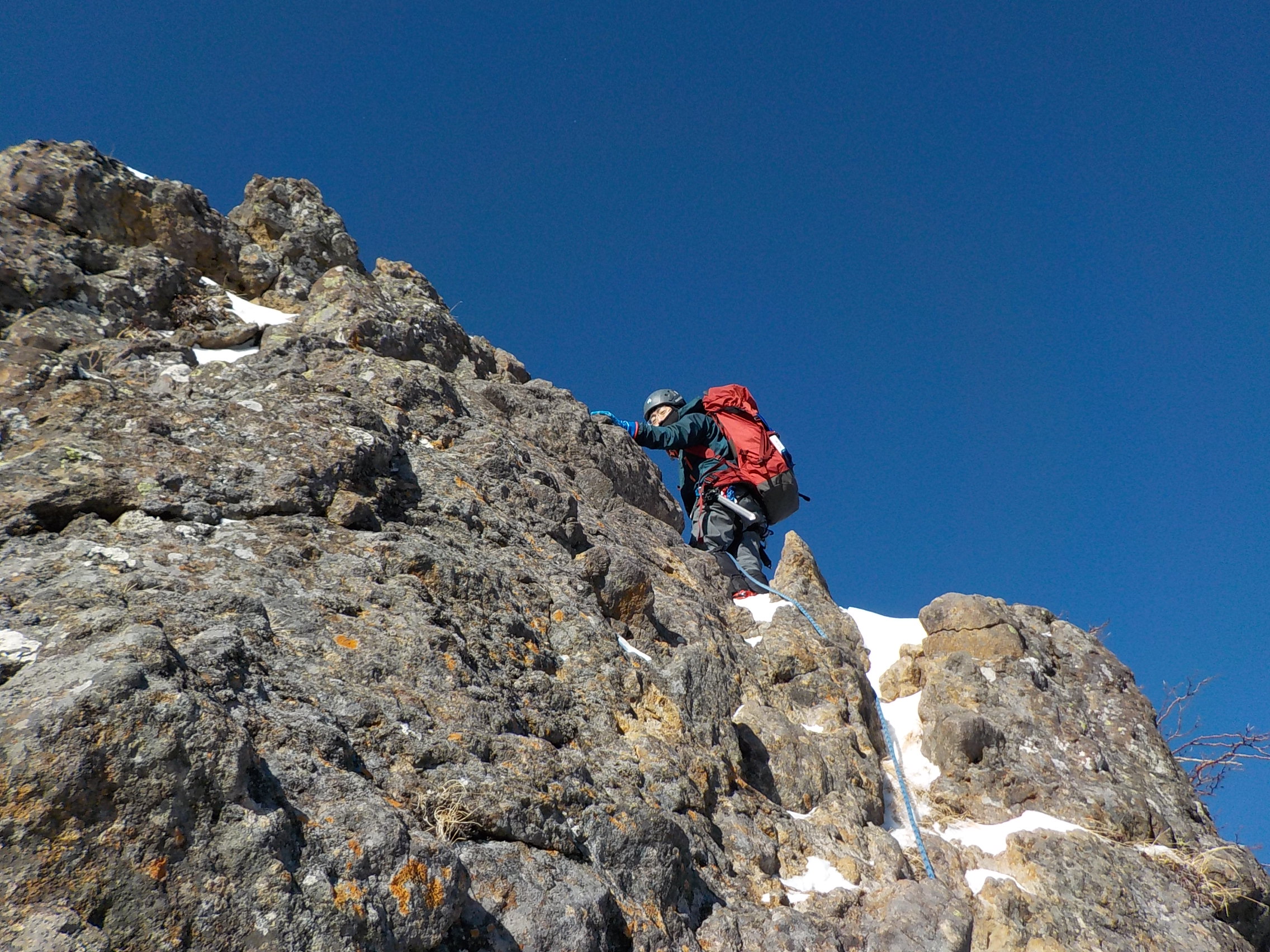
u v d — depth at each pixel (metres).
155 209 6.54
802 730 5.31
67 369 4.46
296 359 5.62
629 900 3.38
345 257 7.64
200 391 4.94
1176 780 6.30
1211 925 5.17
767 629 6.23
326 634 3.56
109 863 2.19
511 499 5.38
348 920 2.42
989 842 5.41
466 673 3.78
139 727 2.35
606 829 3.47
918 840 5.16
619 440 7.77
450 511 4.80
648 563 6.31
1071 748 6.16
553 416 7.19
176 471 4.00
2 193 5.89
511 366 8.09
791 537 7.33
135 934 2.15
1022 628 6.99
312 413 4.73
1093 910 5.02
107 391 4.32
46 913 2.05
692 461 7.85
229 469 4.18
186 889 2.26
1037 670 6.58
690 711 4.81
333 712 3.22
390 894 2.59
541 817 3.29
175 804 2.33
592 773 3.80
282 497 4.16
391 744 3.24
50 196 6.00
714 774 4.41
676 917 3.48
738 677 5.55
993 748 5.95
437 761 3.29
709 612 6.10
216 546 3.80
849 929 4.07
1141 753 6.40
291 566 3.86
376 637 3.67
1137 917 5.07
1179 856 5.59
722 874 3.95
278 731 2.89
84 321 5.48
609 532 6.29
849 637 6.88
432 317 7.20
